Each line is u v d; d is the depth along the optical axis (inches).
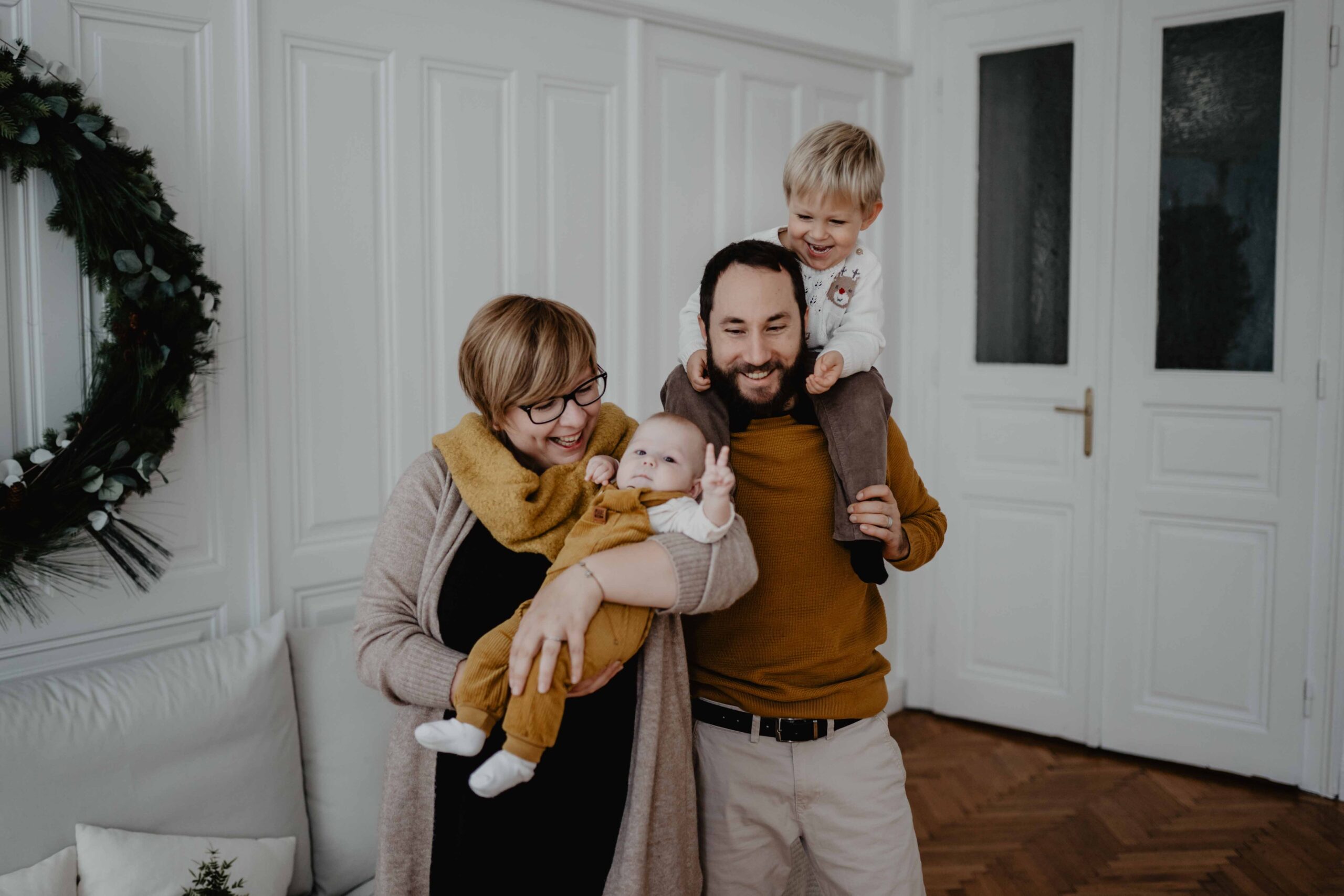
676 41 127.0
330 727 87.5
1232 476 135.1
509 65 110.2
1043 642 149.7
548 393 58.4
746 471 64.3
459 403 108.7
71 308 81.7
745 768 65.8
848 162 66.1
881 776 66.4
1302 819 124.6
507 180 111.1
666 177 127.6
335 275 98.5
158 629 88.5
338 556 100.1
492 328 58.6
